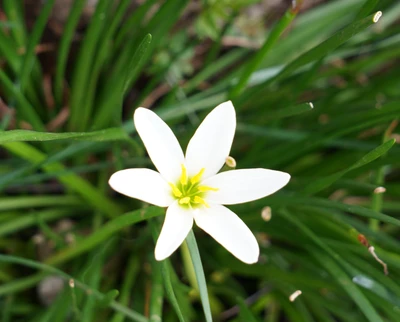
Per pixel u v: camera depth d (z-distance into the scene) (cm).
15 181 23
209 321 17
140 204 27
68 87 30
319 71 33
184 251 25
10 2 25
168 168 18
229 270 28
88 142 23
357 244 23
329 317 27
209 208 18
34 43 23
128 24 25
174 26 31
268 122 28
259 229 27
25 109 24
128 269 27
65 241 27
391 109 23
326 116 31
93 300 22
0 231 25
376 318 20
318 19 31
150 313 21
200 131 18
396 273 24
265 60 30
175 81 30
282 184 18
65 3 29
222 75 32
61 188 29
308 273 26
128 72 19
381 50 33
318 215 24
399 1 31
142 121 17
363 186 23
